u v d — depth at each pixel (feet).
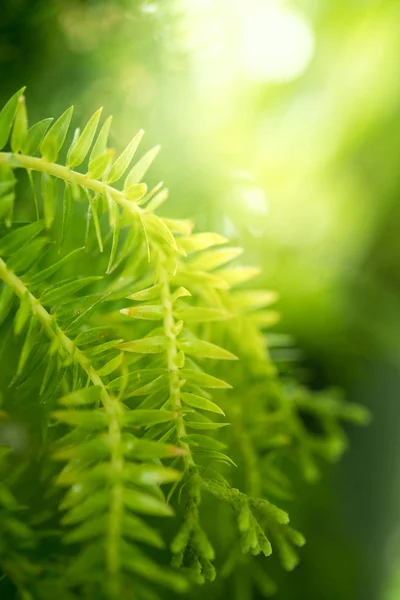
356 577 1.47
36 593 0.78
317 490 1.39
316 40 1.54
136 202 0.77
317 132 1.49
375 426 1.66
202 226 1.12
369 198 1.59
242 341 0.93
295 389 1.09
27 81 1.10
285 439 0.95
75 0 1.10
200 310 0.79
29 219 1.00
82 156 0.75
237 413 0.94
